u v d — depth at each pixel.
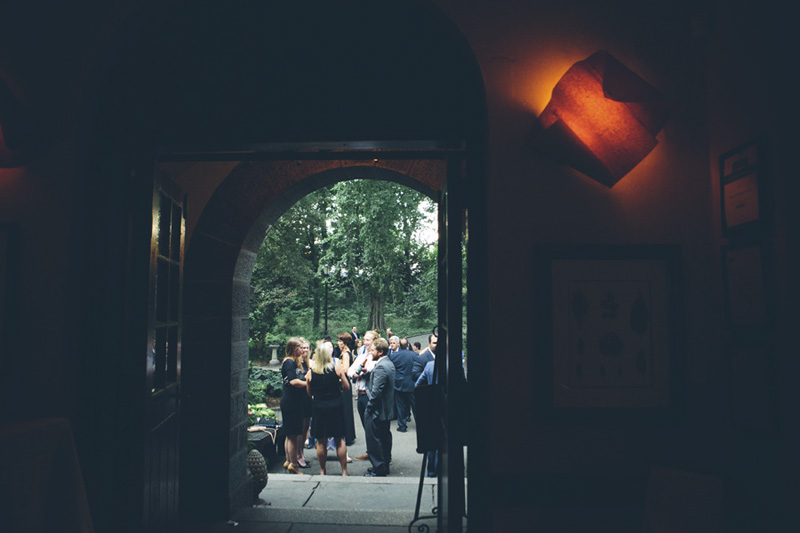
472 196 2.52
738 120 2.22
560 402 2.28
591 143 2.27
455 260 2.66
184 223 3.59
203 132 2.63
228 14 2.68
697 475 1.95
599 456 2.29
